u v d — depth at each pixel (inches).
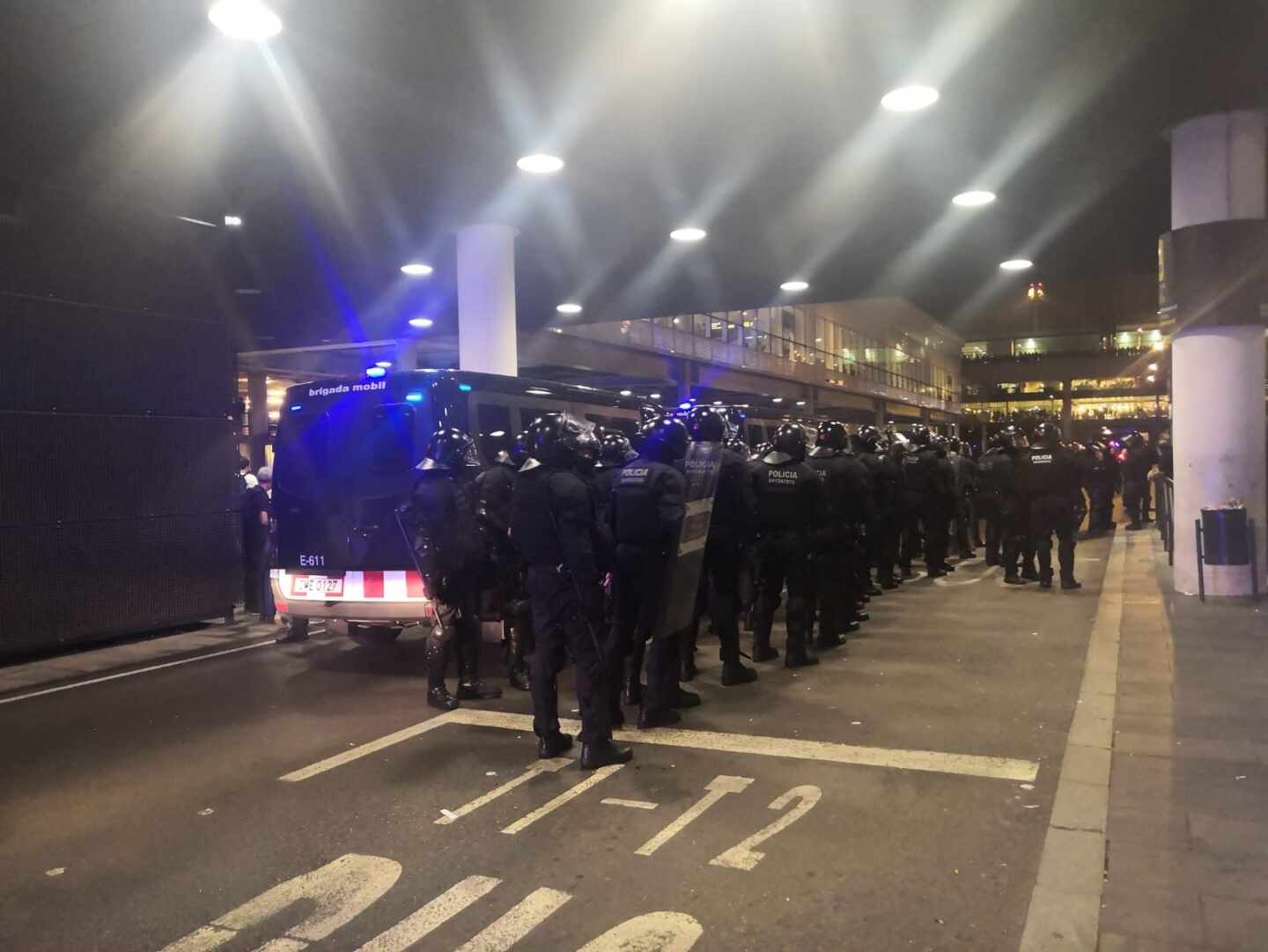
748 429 636.7
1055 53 270.7
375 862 167.0
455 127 319.9
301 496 331.3
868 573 427.5
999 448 474.0
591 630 215.5
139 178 366.3
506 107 302.8
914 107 309.9
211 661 345.7
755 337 1568.7
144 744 242.2
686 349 1315.2
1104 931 133.3
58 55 257.3
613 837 174.9
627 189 400.5
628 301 682.2
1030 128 336.5
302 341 772.0
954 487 506.9
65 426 366.3
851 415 2206.0
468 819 185.8
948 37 258.7
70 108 295.7
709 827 177.9
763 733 235.9
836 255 539.5
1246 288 366.6
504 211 431.8
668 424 246.4
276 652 360.8
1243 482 378.6
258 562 432.8
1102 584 450.9
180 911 151.3
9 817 193.3
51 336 362.9
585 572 211.6
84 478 371.9
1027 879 152.9
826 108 308.3
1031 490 449.7
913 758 212.8
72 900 155.9
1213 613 355.3
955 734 229.0
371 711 270.2
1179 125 361.4
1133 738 215.5
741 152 355.3
